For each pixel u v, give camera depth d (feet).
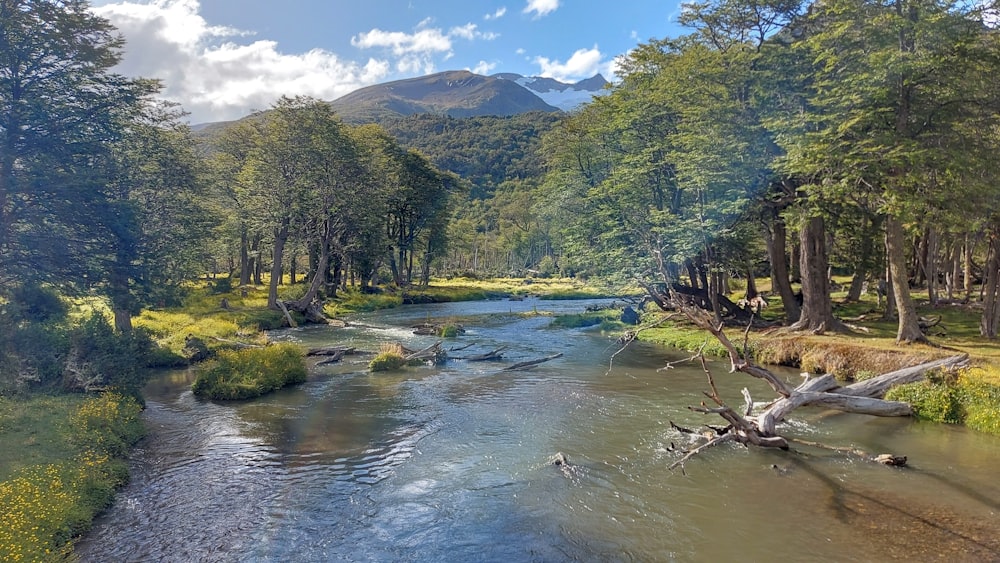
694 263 111.45
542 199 169.48
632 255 112.37
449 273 361.92
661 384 64.69
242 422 50.67
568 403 56.29
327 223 156.87
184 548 28.63
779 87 82.79
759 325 97.76
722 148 85.20
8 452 36.32
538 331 115.03
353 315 152.46
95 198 61.26
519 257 413.80
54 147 60.18
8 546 24.29
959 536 28.84
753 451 41.73
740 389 61.36
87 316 86.43
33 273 59.16
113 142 68.39
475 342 99.19
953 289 135.54
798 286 154.61
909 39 63.67
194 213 105.09
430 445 43.98
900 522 30.48
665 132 113.29
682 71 93.81
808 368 68.49
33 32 58.29
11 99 57.36
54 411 46.03
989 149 65.05
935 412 48.47
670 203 114.11
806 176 78.89
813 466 38.65
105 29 64.64
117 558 27.63
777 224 95.30
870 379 53.36
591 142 138.21
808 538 28.99
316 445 44.34
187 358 79.87
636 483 36.24
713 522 30.86
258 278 212.43
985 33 63.05
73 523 29.96
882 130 65.77
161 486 36.40
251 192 148.77
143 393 62.08
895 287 69.21
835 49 71.82
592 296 224.94
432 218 238.68
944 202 64.44
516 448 43.11
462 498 34.37
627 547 28.48
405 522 31.40
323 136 150.71
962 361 53.72
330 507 33.30
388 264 266.36
